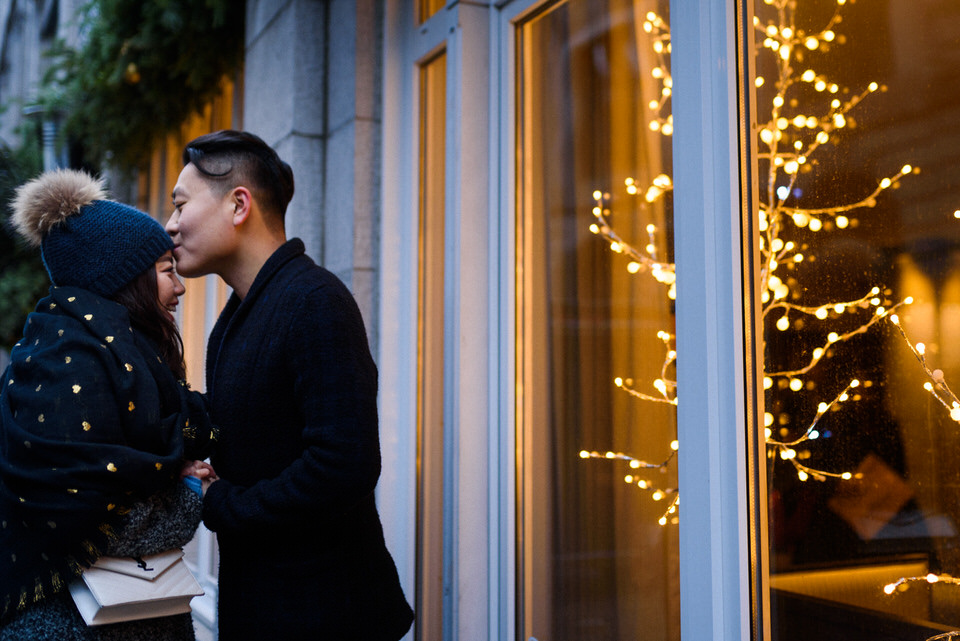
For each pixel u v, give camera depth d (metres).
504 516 2.54
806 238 1.62
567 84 2.47
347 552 1.54
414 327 2.99
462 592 2.52
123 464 1.38
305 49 3.31
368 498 1.63
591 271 2.33
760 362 1.66
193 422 1.55
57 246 1.55
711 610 1.64
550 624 2.38
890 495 1.47
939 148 1.45
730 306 1.66
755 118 1.71
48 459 1.36
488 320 2.63
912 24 1.51
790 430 1.60
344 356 1.46
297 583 1.49
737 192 1.68
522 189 2.61
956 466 1.40
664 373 2.05
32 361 1.42
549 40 2.54
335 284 1.55
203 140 1.66
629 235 2.21
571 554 2.31
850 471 1.52
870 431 1.50
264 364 1.51
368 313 3.04
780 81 1.68
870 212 1.53
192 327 4.88
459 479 2.55
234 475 1.56
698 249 1.71
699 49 1.72
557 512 2.38
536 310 2.52
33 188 1.56
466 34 2.67
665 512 2.01
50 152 5.85
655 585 2.03
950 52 1.46
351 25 3.12
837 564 1.52
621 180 2.25
